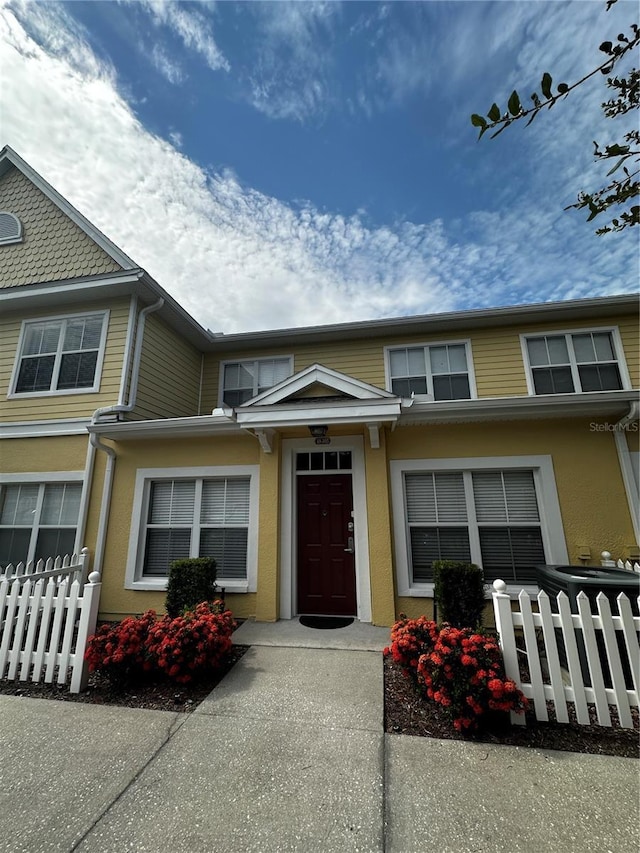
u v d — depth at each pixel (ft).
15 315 27.20
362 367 29.68
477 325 28.19
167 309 26.63
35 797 7.41
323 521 20.33
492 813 6.91
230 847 6.23
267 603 18.71
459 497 19.01
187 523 21.42
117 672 11.99
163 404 27.32
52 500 23.68
